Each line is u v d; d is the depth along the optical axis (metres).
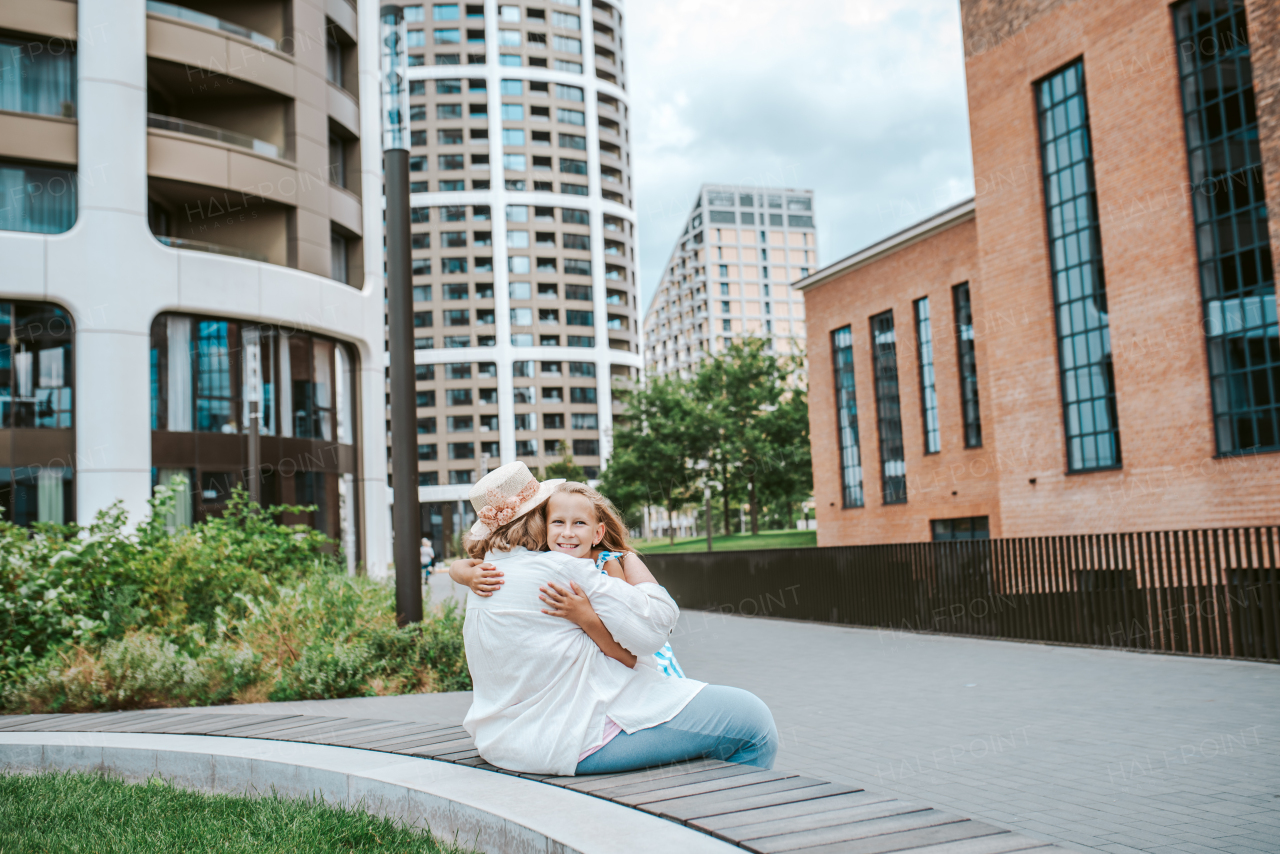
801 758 6.23
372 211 29.34
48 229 21.52
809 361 35.81
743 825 2.66
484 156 91.06
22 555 9.17
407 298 9.52
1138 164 17.91
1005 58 21.27
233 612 10.32
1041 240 20.44
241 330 24.19
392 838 3.40
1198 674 9.09
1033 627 12.52
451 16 91.06
